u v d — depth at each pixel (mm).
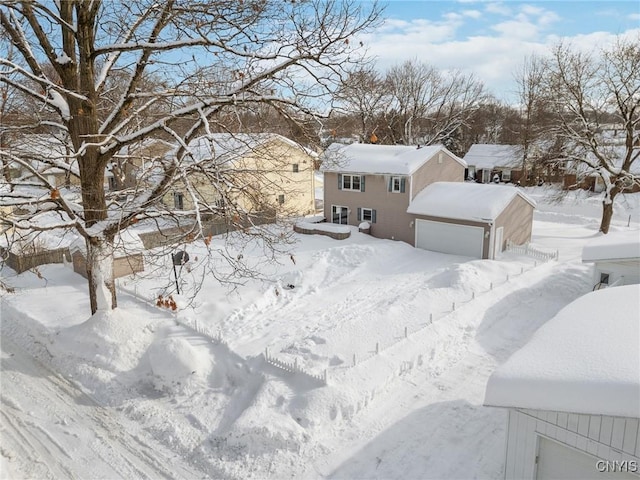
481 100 58375
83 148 12375
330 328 16266
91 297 15367
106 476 9734
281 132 15688
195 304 18438
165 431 11070
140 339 14398
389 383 12977
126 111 13977
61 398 12539
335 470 9828
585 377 7316
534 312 18250
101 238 14391
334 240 28812
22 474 9742
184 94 12680
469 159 56875
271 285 20734
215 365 13359
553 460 8352
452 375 13570
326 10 12219
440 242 26828
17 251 23547
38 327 16406
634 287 11172
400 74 53125
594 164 30562
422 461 10070
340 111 13430
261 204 14711
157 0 12492
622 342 8078
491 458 10102
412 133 55094
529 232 27875
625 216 36156
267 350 13211
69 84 13742
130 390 12680
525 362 8188
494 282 20422
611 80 28125
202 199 13602
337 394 11633
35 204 13938
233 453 10312
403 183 28078
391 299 18828
